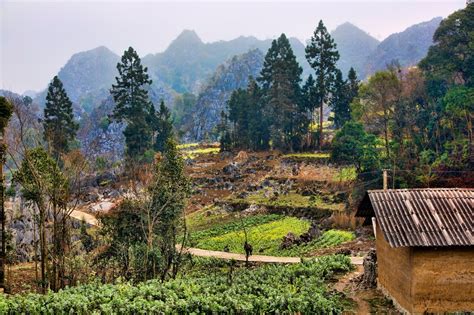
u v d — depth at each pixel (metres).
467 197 22.73
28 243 49.78
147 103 101.75
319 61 103.25
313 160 90.75
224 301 24.94
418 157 69.69
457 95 69.69
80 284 34.81
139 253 39.16
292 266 34.09
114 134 147.12
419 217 21.59
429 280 21.50
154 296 27.14
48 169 35.72
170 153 43.50
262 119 107.94
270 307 24.08
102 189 81.69
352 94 102.12
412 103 80.31
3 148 37.94
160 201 41.62
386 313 23.34
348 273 32.66
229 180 90.25
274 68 103.12
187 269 44.03
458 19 80.31
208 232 63.03
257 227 63.94
